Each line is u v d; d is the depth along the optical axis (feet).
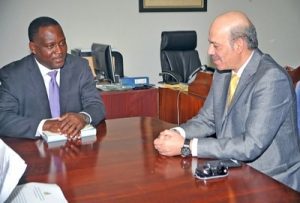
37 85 6.06
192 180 3.69
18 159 3.19
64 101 6.21
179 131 5.39
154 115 10.12
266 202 3.20
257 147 4.45
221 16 5.02
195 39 14.26
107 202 3.24
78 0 13.99
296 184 4.94
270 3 17.22
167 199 3.28
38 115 6.07
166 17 15.47
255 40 5.00
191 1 15.79
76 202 3.26
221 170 3.80
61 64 6.03
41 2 13.55
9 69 6.20
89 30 14.33
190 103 8.27
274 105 4.62
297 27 18.03
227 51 4.95
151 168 4.03
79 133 5.20
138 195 3.37
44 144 4.96
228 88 5.35
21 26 13.47
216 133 5.40
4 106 5.90
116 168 4.05
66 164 4.20
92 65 11.38
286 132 4.97
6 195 3.00
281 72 4.79
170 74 12.51
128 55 15.12
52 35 5.84
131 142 4.96
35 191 3.37
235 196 3.32
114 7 14.53
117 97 9.73
